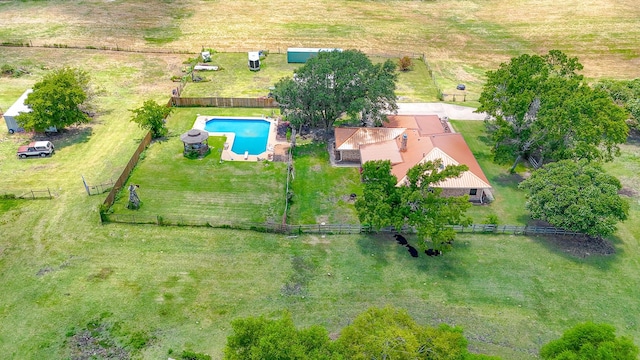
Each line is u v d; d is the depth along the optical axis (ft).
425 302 124.67
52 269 130.31
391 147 179.63
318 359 81.35
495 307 123.85
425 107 229.45
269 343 81.66
